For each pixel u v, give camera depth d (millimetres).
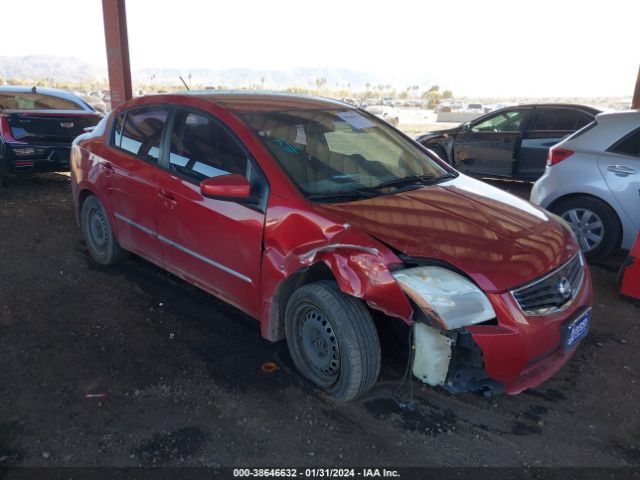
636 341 3969
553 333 2891
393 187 3553
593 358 3711
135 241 4402
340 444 2781
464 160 9594
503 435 2895
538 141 8633
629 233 5223
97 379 3287
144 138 4254
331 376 3096
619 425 3020
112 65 10117
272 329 3336
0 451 2658
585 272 3428
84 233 5160
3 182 8703
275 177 3264
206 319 4090
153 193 4008
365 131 4137
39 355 3533
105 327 3934
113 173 4445
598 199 5379
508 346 2721
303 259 2996
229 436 2816
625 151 5223
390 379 3344
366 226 2971
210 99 3908
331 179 3430
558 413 3102
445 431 2906
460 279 2746
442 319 2648
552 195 5633
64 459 2619
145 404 3059
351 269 2811
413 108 89625
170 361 3506
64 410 2988
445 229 3055
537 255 2994
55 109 8688
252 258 3307
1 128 7805
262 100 4059
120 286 4641
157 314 4152
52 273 4902
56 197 7910
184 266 3920
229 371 3406
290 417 2975
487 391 2818
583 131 5566
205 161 3686
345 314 2896
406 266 2820
